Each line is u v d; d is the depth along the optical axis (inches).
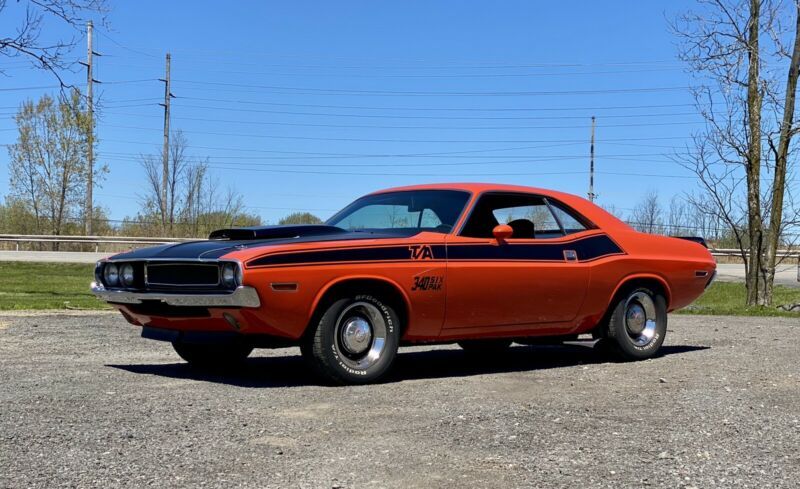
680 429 157.8
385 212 241.1
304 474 123.6
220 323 198.2
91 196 1499.8
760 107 565.6
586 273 247.1
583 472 127.2
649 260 265.0
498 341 253.4
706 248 292.2
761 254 579.2
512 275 229.1
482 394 195.0
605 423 162.7
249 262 187.5
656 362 258.5
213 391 192.1
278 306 190.5
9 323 356.5
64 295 573.0
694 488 119.7
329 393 192.9
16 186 1507.1
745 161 577.3
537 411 174.2
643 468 130.0
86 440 141.1
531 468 129.0
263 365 246.5
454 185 242.7
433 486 119.0
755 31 555.8
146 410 166.9
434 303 215.5
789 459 136.4
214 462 129.1
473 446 142.6
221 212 1692.9
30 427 149.7
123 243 1406.3
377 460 132.4
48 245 1395.2
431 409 174.9
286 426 155.3
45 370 221.5
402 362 263.1
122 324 361.7
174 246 213.5
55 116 1475.1
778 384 211.2
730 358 264.7
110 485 116.1
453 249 219.6
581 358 275.0
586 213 258.5
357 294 204.1
